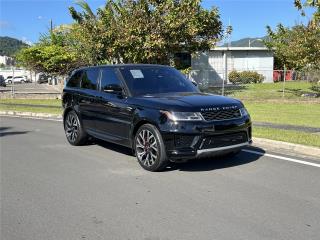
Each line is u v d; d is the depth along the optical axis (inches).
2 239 189.5
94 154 370.6
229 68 1692.9
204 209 223.5
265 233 190.7
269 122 532.4
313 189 255.9
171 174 296.4
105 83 364.8
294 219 207.3
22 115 743.1
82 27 924.6
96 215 217.5
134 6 895.7
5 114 772.6
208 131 283.6
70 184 275.1
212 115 288.2
